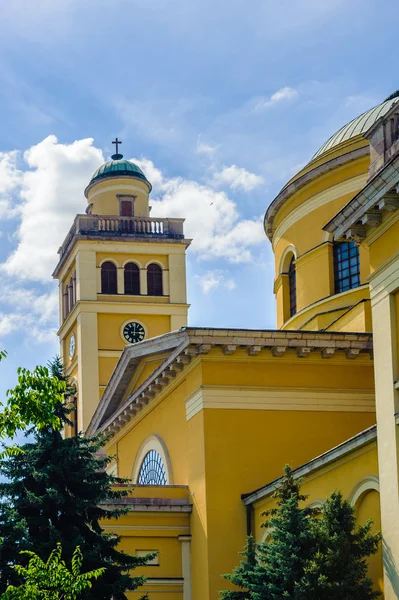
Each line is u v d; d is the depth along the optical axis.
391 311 24.50
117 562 29.14
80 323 67.00
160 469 39.50
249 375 35.00
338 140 41.75
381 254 24.94
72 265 70.69
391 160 23.03
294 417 34.94
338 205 39.38
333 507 25.20
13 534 27.17
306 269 39.91
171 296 68.50
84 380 66.12
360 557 24.61
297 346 34.66
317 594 24.02
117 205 71.25
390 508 23.86
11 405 22.56
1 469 28.77
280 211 42.44
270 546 25.36
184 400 36.56
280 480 29.94
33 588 22.47
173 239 69.19
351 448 26.80
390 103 42.09
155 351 38.31
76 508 28.62
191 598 35.12
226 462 34.28
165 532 35.62
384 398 24.47
